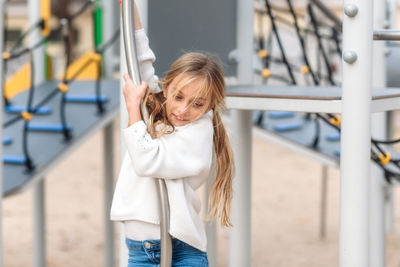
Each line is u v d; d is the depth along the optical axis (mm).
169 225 1803
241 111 3168
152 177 1791
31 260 4930
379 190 3850
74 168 8898
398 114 12250
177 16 2615
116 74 5621
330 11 3723
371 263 3900
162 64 2518
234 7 3070
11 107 4375
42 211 4629
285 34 9000
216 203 1982
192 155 1825
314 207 6656
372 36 1969
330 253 5035
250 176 3264
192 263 1906
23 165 3520
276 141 4059
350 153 1969
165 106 1871
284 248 5172
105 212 4707
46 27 5223
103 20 5492
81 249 5199
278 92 2348
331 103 2080
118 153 9805
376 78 3684
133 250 1902
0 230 2941
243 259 3346
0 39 2871
